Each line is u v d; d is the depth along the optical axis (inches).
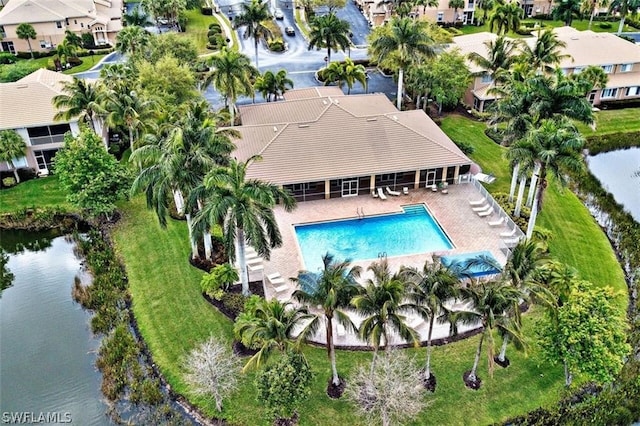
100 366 1338.6
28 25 3373.5
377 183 1961.1
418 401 1138.0
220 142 1499.8
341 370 1269.7
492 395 1221.7
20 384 1299.2
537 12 4170.8
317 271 1583.4
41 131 2101.4
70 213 1958.7
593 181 2121.1
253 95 2399.1
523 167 1569.9
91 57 3378.4
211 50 3403.1
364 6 4128.9
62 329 1470.2
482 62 2354.8
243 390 1242.0
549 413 1185.4
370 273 1579.7
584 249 1694.1
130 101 1947.6
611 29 3855.8
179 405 1237.1
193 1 4037.9
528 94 1690.5
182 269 1620.3
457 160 1952.5
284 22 3937.0
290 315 1160.2
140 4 3983.8
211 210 1296.8
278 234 1378.0
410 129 2027.6
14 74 2849.4
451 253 1649.9
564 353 1169.4
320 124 2009.1
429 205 1894.7
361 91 2822.3
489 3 3850.9
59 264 1749.5
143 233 1800.0
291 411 1122.0
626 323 1290.6
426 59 2440.9
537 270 1211.2
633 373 1286.9
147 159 1537.9
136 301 1525.6
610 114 2608.3
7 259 1779.0
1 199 2023.9
